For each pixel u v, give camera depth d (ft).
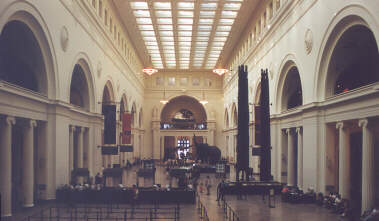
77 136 72.95
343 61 55.36
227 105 156.87
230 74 148.36
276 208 53.26
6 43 51.60
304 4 62.69
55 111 55.11
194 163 126.52
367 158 45.09
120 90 108.37
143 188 59.41
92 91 76.89
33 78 58.49
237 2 93.40
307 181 62.49
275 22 80.53
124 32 114.52
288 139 75.77
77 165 72.43
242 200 61.31
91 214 47.85
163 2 93.40
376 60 54.90
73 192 56.13
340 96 50.83
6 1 38.75
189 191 57.52
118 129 106.63
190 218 45.57
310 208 53.26
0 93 40.70
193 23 107.96
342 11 48.21
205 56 149.59
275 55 81.35
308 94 61.77
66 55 59.16
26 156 49.75
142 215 47.37
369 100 44.01
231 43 130.82
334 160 57.41
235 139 139.03
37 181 54.95
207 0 91.45
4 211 42.65
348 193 52.21
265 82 69.72
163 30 114.32
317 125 58.54
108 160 97.96
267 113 69.41
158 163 153.79
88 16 71.05
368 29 48.19
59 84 56.13
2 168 42.91
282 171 80.43
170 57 151.74
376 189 51.39
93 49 75.51
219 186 62.13
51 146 55.21
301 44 64.64
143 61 160.04
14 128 61.41
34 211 48.39
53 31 53.01
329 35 52.54
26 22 45.83
